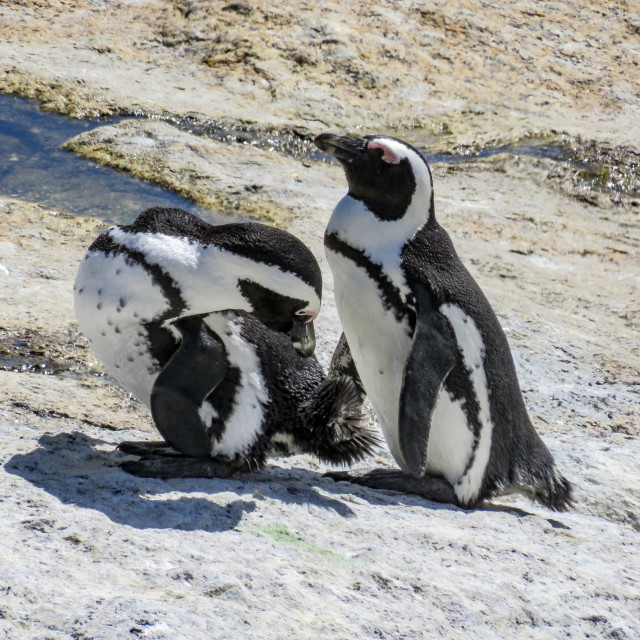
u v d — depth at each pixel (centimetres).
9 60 2930
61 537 956
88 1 3359
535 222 2552
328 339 1819
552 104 3198
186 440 1205
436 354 1253
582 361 1961
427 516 1248
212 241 1222
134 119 2755
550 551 1198
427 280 1279
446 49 3369
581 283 2292
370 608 938
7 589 832
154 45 3173
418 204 1302
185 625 819
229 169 2559
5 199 2248
